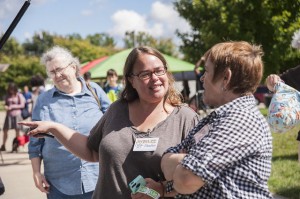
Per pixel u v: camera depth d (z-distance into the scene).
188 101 11.56
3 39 2.55
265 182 1.87
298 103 3.31
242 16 18.02
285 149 8.74
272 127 3.32
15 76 58.69
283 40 17.84
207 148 1.78
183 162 1.81
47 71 3.55
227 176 1.80
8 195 6.64
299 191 5.71
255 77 1.91
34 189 7.00
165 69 2.52
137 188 2.21
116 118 2.58
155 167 2.38
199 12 19.39
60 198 3.41
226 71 1.89
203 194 1.87
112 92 8.29
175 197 2.12
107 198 2.50
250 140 1.79
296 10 17.92
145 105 2.52
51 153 3.38
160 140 2.42
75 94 3.53
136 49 2.53
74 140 2.79
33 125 2.80
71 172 3.37
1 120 26.27
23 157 10.36
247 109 1.87
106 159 2.49
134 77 2.50
